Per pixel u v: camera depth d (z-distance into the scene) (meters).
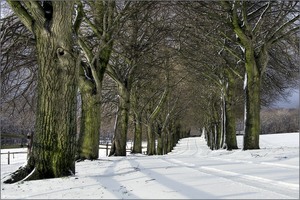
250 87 16.23
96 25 16.19
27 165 8.79
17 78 18.39
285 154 10.82
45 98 8.77
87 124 15.33
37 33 8.83
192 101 38.81
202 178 7.26
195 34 18.31
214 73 23.62
